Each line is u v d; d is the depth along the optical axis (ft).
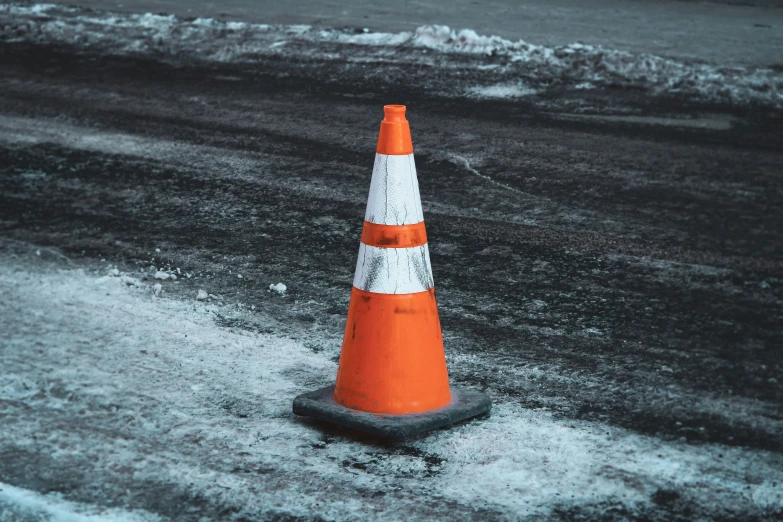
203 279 17.42
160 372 13.47
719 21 44.78
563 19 44.68
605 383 13.47
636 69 32.63
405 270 11.84
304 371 13.70
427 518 9.92
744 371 13.98
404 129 11.82
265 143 26.18
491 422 12.16
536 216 20.85
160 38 38.50
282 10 45.88
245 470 10.82
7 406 12.26
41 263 18.06
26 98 30.94
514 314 16.03
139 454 11.12
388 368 11.82
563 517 10.01
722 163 24.61
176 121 28.30
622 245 19.27
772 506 10.33
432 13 45.62
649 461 11.21
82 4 46.34
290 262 18.37
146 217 20.79
